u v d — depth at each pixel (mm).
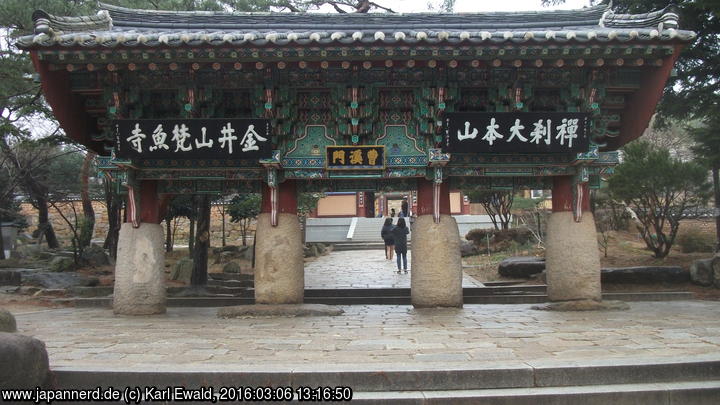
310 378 5727
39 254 22641
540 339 7605
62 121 10766
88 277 16859
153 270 11242
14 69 16547
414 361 6246
